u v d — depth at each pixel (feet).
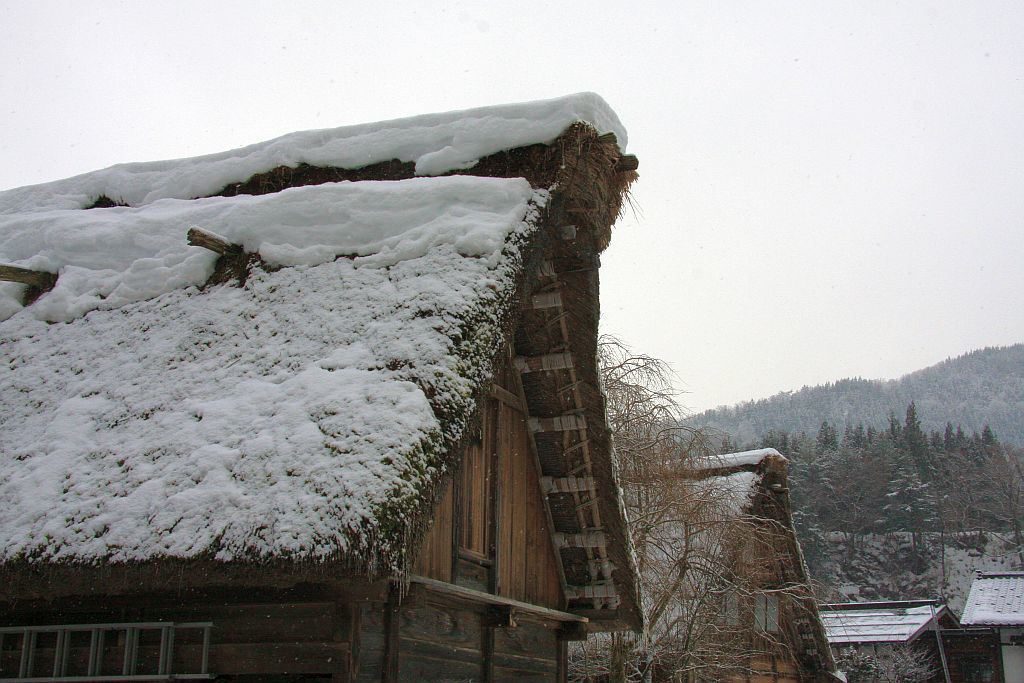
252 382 14.73
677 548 40.04
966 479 158.30
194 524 12.35
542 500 22.71
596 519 22.68
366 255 16.85
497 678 19.74
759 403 357.82
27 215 21.77
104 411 15.38
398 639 15.37
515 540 20.85
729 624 42.88
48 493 13.89
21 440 15.43
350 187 17.83
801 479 153.28
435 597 17.13
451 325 14.61
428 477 12.54
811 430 315.78
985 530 150.92
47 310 18.45
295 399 13.97
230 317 16.47
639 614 23.54
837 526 149.18
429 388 13.73
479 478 19.26
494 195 16.92
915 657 82.23
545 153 17.85
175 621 14.73
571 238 18.72
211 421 14.14
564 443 21.95
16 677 15.16
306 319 15.72
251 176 20.77
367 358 14.35
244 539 11.87
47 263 19.51
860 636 84.02
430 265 15.87
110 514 13.01
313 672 13.80
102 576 12.54
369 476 12.13
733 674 44.57
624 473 39.58
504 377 20.74
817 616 48.98
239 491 12.57
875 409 347.15
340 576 11.58
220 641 14.34
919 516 145.48
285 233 17.70
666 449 41.32
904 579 138.82
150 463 13.76
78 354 17.17
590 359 20.40
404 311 15.03
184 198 21.30
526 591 21.26
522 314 20.16
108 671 14.67
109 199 22.21
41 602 15.28
